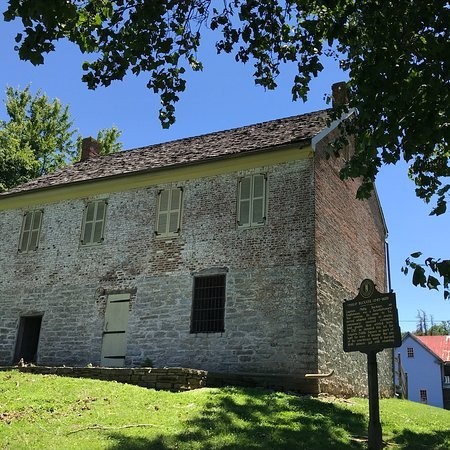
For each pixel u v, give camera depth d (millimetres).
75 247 18719
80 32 7859
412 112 7086
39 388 11219
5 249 20156
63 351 17625
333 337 15203
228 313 15328
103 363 16781
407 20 7312
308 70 8969
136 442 7809
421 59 7371
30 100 36625
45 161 36062
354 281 17938
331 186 16875
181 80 8711
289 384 13836
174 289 16438
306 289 14547
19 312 19047
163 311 16375
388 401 16688
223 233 16203
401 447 9266
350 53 8172
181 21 8672
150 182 18031
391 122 7156
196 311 15945
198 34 8828
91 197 19109
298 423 9922
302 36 8953
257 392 12203
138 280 17141
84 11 7781
